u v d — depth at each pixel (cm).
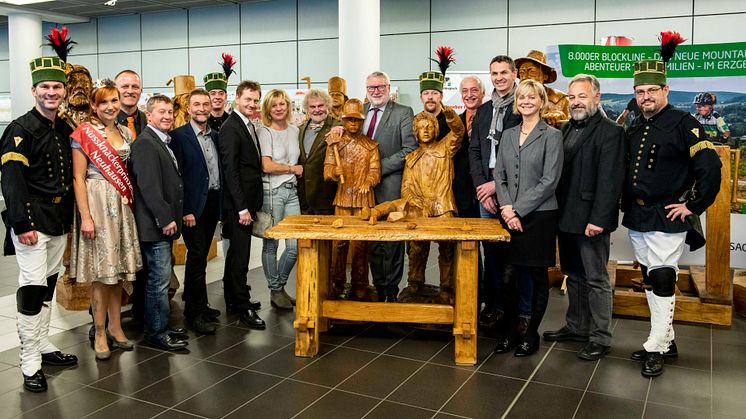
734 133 612
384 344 368
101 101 330
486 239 318
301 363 337
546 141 331
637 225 327
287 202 428
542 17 797
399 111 412
